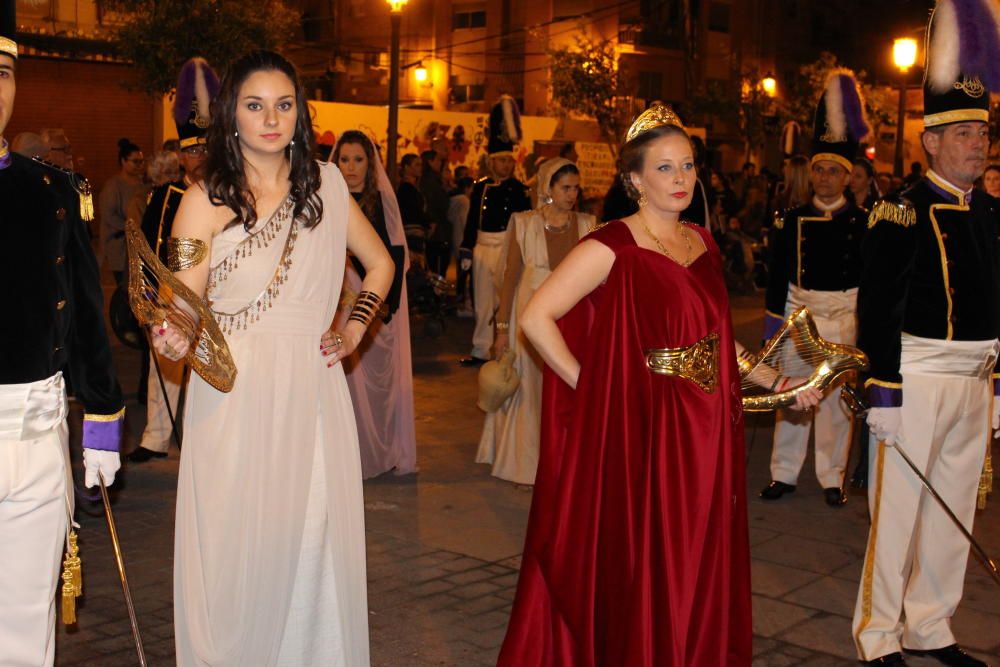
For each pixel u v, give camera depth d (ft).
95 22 75.82
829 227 22.07
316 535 11.54
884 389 14.03
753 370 13.20
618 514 11.91
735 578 12.14
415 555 18.57
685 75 127.13
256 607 11.12
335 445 11.64
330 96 131.13
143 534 19.19
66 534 11.40
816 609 16.69
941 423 14.42
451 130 87.81
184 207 11.04
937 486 14.87
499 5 124.57
